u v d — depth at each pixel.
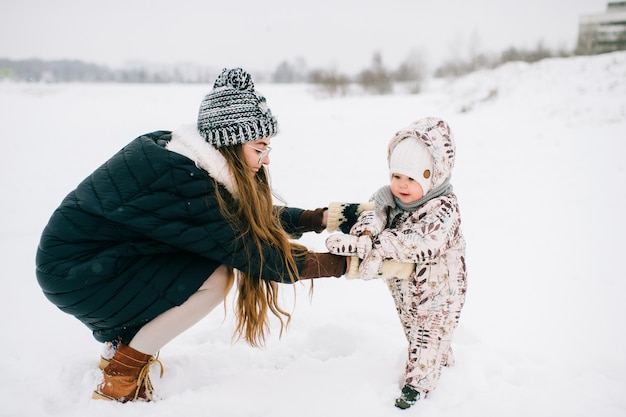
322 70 34.12
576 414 2.01
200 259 2.08
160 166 1.96
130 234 1.98
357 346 2.57
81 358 2.40
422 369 2.09
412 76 35.34
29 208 5.55
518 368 2.35
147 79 63.41
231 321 2.87
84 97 26.27
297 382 2.23
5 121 14.45
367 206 2.38
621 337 2.69
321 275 2.14
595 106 13.70
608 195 5.89
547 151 8.98
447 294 2.11
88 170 7.74
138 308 2.01
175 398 2.07
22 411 2.01
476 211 5.36
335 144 10.65
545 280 3.50
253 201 2.09
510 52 36.94
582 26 35.72
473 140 10.76
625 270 3.67
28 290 3.38
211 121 2.02
